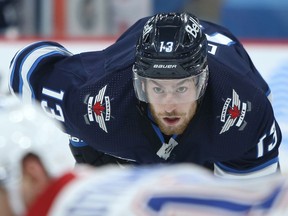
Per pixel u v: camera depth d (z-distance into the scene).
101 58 10.20
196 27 9.24
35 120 5.64
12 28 18.98
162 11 19.55
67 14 18.86
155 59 8.95
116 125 9.65
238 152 9.70
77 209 5.34
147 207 5.29
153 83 9.06
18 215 5.57
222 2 19.89
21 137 5.53
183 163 9.86
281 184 5.48
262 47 16.59
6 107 5.68
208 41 10.23
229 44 10.41
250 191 5.44
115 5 18.86
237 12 19.91
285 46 16.56
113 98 9.58
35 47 10.62
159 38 9.03
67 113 9.96
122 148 9.86
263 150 9.84
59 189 5.52
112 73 9.64
